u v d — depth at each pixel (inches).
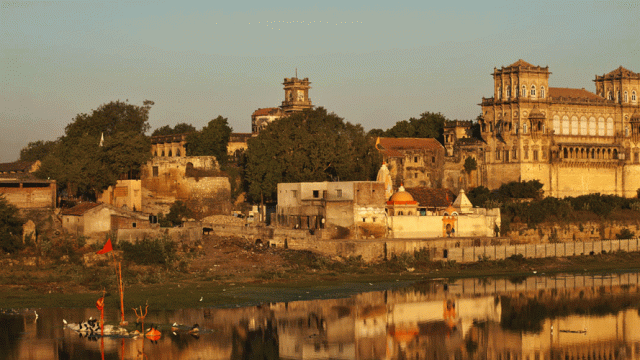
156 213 7514.8
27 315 4852.4
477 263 7052.2
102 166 7726.4
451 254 6953.7
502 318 5142.7
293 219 7460.6
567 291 6087.6
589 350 4473.4
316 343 4461.1
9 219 6215.6
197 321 4810.5
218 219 7672.2
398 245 6806.1
